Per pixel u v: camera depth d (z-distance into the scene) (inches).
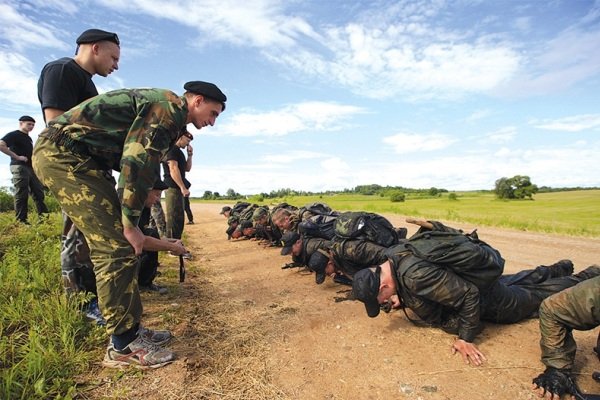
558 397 93.0
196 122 113.0
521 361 111.8
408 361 115.5
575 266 217.5
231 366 115.6
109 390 100.9
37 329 118.5
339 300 169.8
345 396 100.1
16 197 300.7
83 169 106.8
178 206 244.8
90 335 123.7
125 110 106.4
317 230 215.5
